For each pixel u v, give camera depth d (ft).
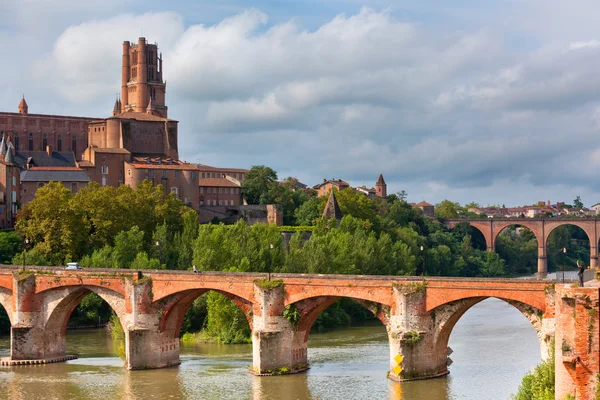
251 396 453.99
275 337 503.20
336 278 488.02
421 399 429.38
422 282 464.65
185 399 456.04
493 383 460.14
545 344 423.64
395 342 469.16
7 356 611.47
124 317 559.79
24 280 589.73
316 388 464.24
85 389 490.90
